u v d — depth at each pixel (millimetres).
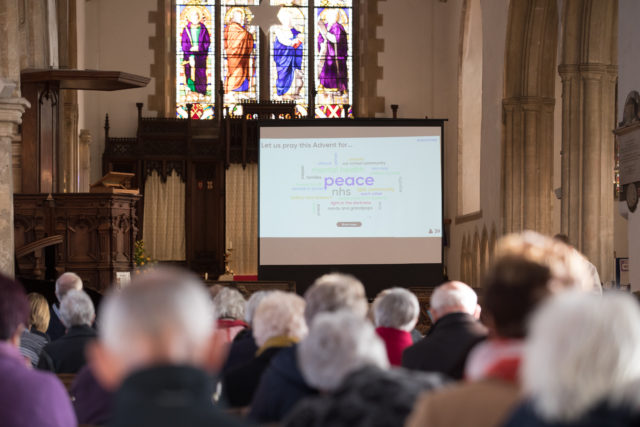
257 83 21766
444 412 1947
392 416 2184
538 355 1623
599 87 12398
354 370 2346
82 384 3709
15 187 11711
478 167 19547
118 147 20609
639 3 9367
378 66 21969
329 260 12039
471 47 19859
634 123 9336
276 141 12055
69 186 17734
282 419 2879
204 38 21750
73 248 11117
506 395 1943
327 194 12055
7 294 2754
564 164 12508
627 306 1611
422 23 22109
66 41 16828
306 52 21922
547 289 2111
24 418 2529
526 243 2258
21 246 10203
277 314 3576
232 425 1532
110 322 1577
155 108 21297
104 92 21078
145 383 1512
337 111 21938
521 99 15727
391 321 4379
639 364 1570
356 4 22078
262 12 17203
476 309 5449
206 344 1635
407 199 12070
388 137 12047
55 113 12141
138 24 21406
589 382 1562
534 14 15445
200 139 20750
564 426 1589
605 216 12383
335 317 2469
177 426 1490
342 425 2199
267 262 12047
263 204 12055
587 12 12320
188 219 20641
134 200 11570
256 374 3514
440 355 3730
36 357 4980
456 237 20344
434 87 22047
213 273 20703
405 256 12078
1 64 9242
